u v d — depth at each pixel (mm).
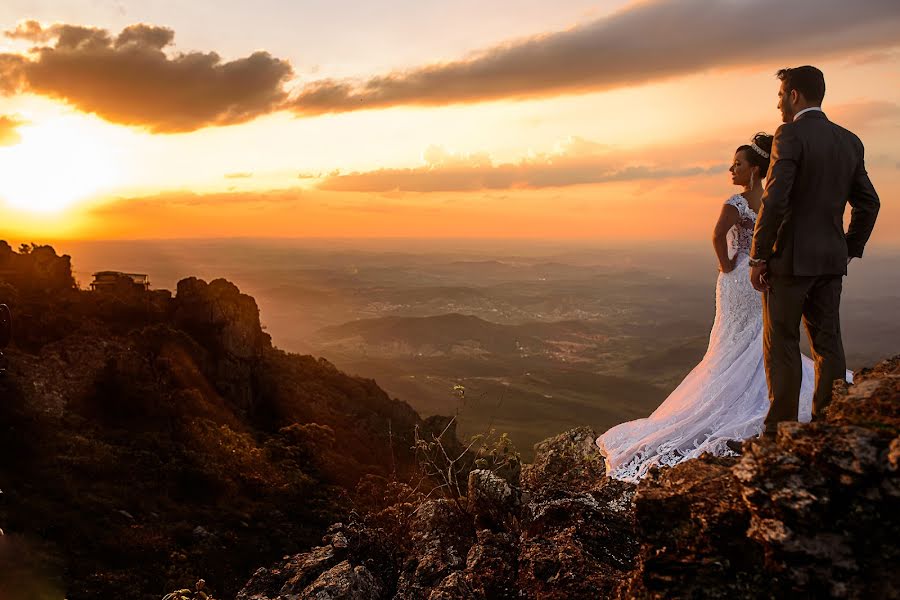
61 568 25000
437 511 5012
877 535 1951
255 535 35812
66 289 65812
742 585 2217
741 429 4422
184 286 65250
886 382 2434
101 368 49031
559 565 3656
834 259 3453
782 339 3668
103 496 33906
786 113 3734
